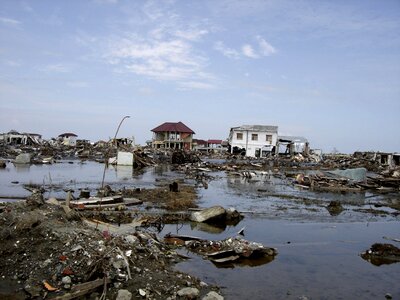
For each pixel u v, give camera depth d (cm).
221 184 2705
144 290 673
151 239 957
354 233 1311
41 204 1009
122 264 738
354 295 755
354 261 985
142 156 4438
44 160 4050
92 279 686
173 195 1848
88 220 1078
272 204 1862
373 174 4444
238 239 1036
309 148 7450
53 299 610
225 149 8406
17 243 765
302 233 1268
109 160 4122
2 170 2936
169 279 736
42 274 692
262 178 3359
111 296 649
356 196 2358
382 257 1027
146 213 1378
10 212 877
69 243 774
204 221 1334
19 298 618
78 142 7688
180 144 7481
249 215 1529
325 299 727
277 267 899
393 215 1717
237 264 903
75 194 1755
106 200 1473
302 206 1845
